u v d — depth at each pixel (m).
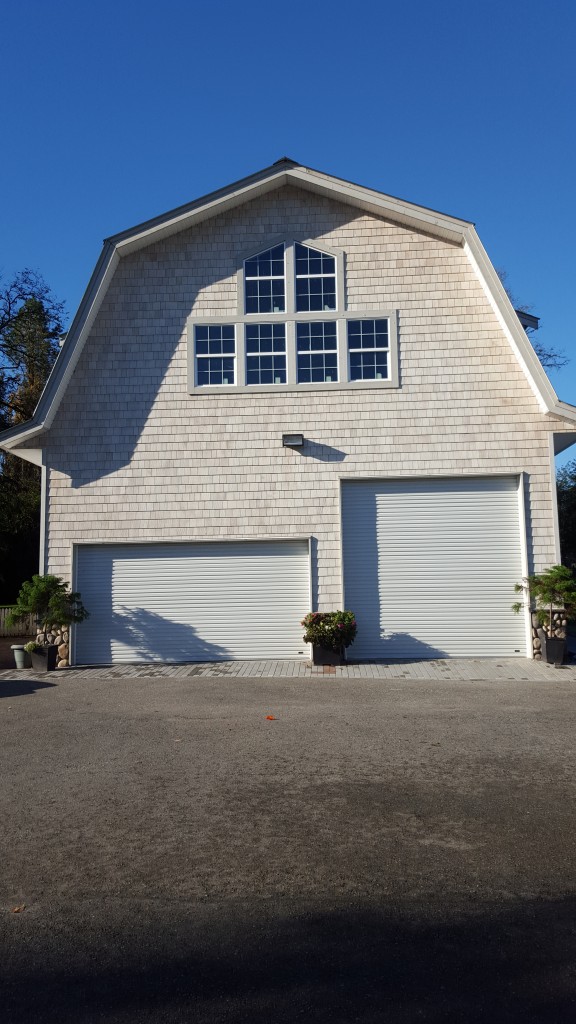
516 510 14.88
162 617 15.05
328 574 14.82
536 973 3.69
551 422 14.78
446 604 14.82
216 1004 3.47
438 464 14.89
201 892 4.66
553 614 14.30
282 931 4.14
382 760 7.54
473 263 15.20
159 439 15.19
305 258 15.63
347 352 15.28
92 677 13.49
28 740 8.62
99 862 5.15
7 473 32.09
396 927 4.16
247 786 6.75
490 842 5.39
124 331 15.45
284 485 15.02
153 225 15.30
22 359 32.72
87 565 15.19
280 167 15.30
